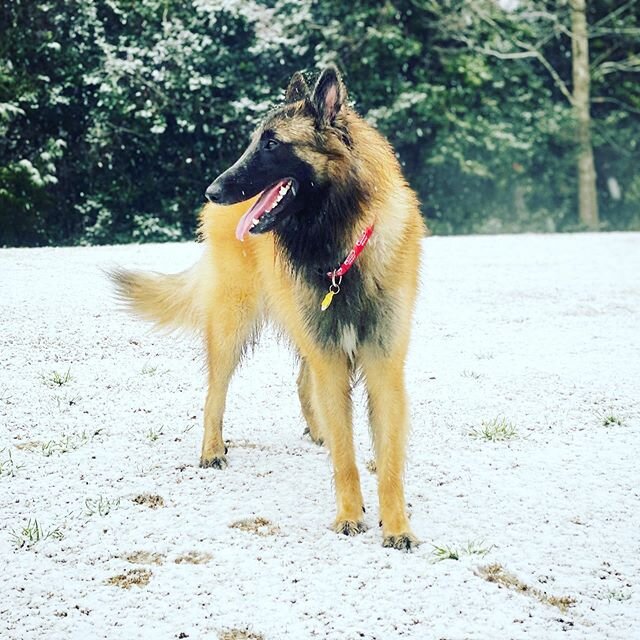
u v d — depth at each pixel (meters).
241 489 4.61
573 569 3.77
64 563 3.74
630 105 29.20
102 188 20.05
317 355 4.44
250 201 5.24
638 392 6.33
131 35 20.25
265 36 20.88
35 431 5.27
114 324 7.67
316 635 3.25
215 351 5.25
